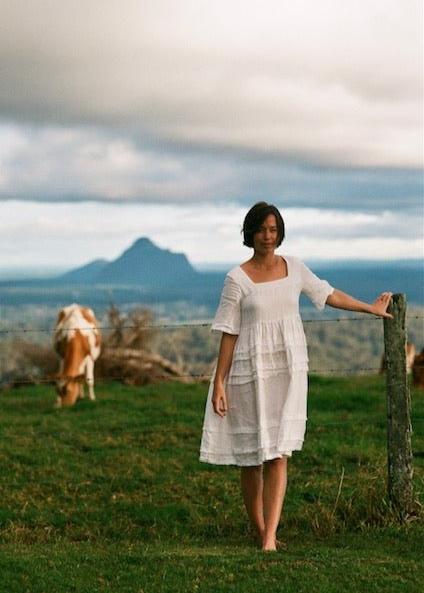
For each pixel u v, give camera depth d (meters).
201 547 7.84
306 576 6.57
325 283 7.84
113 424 14.61
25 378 24.31
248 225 7.54
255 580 6.51
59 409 17.58
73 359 20.70
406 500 8.36
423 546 7.51
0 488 10.56
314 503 9.26
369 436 12.76
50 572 6.77
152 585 6.48
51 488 10.55
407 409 8.38
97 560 7.11
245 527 8.71
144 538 8.62
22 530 8.84
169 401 17.30
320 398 15.98
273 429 7.51
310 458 11.38
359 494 8.66
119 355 23.97
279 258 7.67
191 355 25.25
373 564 6.90
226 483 10.32
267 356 7.50
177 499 9.87
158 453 12.24
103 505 9.78
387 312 8.41
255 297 7.47
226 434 7.67
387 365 8.42
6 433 14.23
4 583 6.57
